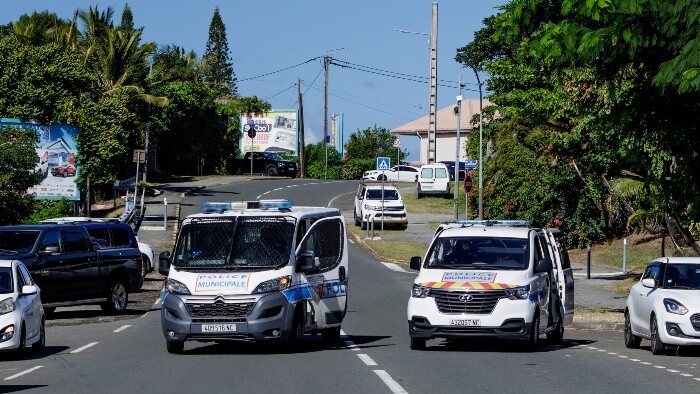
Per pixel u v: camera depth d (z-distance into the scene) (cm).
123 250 3234
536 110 4109
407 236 6269
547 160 5694
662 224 4891
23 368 1919
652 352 2206
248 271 2116
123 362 1983
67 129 5931
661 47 2134
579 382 1684
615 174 3922
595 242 5762
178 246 2177
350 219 7212
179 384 1652
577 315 3038
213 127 10294
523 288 2131
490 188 6575
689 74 1911
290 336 2116
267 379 1700
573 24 2119
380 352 2147
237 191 8369
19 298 2120
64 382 1702
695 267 2298
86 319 3030
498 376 1747
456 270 2180
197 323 2078
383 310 3353
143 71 8675
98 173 6041
